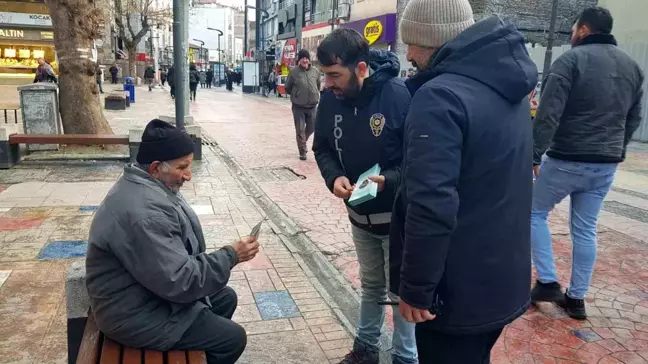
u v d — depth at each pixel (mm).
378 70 2432
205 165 8680
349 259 4766
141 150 2195
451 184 1656
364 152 2516
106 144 8312
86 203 6016
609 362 3139
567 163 3422
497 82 1743
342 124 2559
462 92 1699
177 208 2213
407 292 1737
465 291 1787
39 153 8578
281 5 42625
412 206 1684
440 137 1659
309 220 5883
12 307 3504
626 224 5859
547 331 3490
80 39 8703
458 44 1779
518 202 1850
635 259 4801
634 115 3453
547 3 18109
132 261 2053
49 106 8805
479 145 1703
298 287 4039
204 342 2271
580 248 3562
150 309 2172
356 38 2369
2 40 28109
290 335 3340
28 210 5680
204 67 74938
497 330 1958
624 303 3916
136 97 26922
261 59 38188
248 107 22531
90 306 2449
